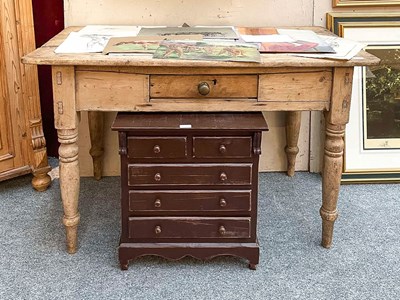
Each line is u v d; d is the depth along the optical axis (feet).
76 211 6.96
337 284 6.52
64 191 6.80
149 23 8.70
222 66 6.21
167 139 6.36
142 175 6.48
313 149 9.34
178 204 6.59
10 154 8.50
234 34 7.43
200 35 7.23
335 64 6.28
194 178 6.51
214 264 6.91
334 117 6.62
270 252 7.15
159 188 6.55
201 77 6.40
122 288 6.44
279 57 6.41
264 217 8.01
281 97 6.51
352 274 6.71
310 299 6.25
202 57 6.24
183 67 6.33
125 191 6.54
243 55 6.31
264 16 8.75
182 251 6.71
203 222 6.66
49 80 9.66
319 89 6.52
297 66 6.28
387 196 8.63
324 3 8.75
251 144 6.41
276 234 7.56
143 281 6.57
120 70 6.35
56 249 7.20
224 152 6.41
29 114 8.46
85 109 6.49
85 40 7.07
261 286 6.49
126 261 6.72
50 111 9.84
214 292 6.38
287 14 8.76
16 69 8.23
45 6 9.28
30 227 7.73
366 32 8.80
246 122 6.45
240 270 6.79
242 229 6.68
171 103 6.48
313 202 8.45
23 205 8.36
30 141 8.57
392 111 8.98
